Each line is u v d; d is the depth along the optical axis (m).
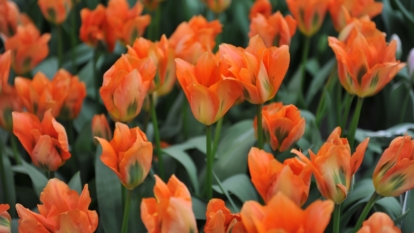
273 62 1.12
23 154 1.46
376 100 1.57
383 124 1.56
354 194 1.25
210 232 1.02
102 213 1.21
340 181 1.05
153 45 1.21
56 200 1.05
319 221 0.95
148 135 1.40
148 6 1.54
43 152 1.16
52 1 1.46
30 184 1.39
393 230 0.97
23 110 1.35
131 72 1.13
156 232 0.99
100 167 1.22
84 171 1.39
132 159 1.07
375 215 0.98
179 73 1.11
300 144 1.32
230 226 1.03
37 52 1.40
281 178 1.01
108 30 1.40
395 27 1.68
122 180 1.08
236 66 1.10
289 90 1.49
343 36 1.32
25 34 1.42
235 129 1.38
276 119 1.18
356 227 1.11
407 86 1.45
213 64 1.11
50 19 1.49
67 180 1.39
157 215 0.99
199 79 1.12
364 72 1.18
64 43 1.76
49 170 1.18
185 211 0.98
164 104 1.56
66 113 1.30
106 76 1.15
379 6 1.40
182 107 1.44
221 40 1.61
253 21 1.32
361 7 1.40
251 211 0.96
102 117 1.24
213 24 1.38
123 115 1.15
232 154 1.33
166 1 1.78
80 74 1.59
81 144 1.37
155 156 1.35
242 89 1.13
